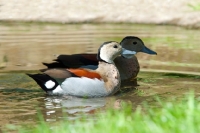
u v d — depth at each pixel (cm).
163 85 1438
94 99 1316
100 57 1396
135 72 1570
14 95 1328
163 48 1853
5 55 1723
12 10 2542
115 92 1373
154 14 2441
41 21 2455
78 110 1195
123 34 2091
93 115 1141
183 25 2342
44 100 1291
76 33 2116
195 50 1816
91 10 2520
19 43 1897
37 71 1544
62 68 1369
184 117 949
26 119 1117
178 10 2461
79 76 1331
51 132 948
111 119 974
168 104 1041
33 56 1706
